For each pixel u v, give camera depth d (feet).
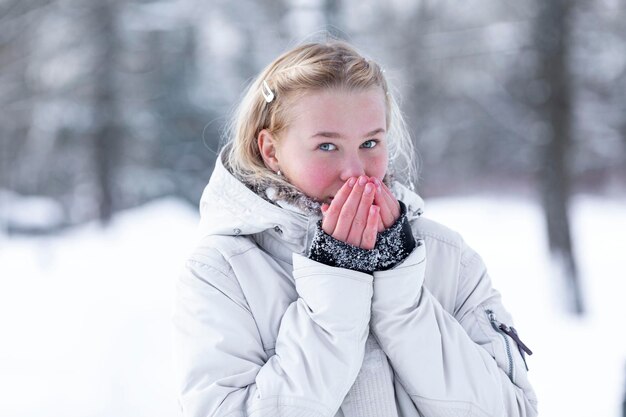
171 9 66.44
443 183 78.23
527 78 45.03
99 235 57.62
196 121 68.28
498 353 5.20
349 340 4.75
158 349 23.04
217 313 5.07
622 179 74.23
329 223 4.89
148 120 66.39
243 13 66.33
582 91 58.80
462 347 4.97
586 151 64.39
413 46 64.13
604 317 30.40
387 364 5.06
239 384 4.86
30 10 62.44
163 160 67.97
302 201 5.06
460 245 5.64
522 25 51.62
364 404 4.98
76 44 63.10
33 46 62.75
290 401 4.66
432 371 4.87
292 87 5.10
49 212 61.00
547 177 36.14
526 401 5.22
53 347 23.67
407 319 4.89
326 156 5.00
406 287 4.87
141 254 43.70
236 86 66.90
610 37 51.39
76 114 62.85
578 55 46.03
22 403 18.13
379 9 64.28
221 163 5.52
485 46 65.05
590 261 43.14
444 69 68.03
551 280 33.60
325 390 4.68
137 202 67.46
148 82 66.85
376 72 5.19
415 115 65.31
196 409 4.80
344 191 4.84
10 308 31.17
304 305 4.92
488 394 4.91
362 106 4.99
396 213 4.97
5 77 62.75
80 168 65.21
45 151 64.39
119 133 64.08
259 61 65.46
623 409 11.26
